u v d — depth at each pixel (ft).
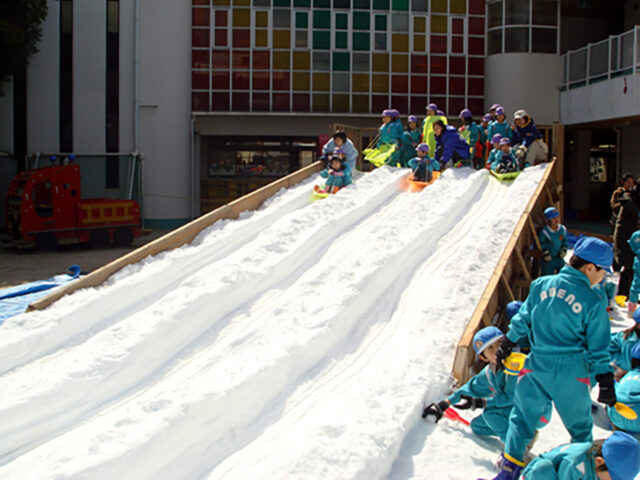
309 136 93.20
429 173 41.22
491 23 86.38
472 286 25.94
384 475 14.97
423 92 87.61
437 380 19.11
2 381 17.94
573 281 13.66
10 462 14.88
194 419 15.19
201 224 31.37
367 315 23.81
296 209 36.68
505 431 16.28
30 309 23.03
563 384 13.67
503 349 14.96
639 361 17.63
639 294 29.58
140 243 73.26
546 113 83.10
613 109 66.28
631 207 32.94
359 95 87.25
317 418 16.56
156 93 85.87
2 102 86.28
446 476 14.84
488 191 39.81
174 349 20.39
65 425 16.58
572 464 10.70
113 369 18.20
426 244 31.01
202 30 85.92
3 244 70.85
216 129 88.74
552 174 42.75
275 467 14.10
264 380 17.52
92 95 86.89
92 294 23.81
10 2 75.92
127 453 13.67
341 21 86.48
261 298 24.27
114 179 86.43
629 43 63.10
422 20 87.20
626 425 16.28
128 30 86.28
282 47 86.33
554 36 83.46
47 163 85.92
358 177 46.26
